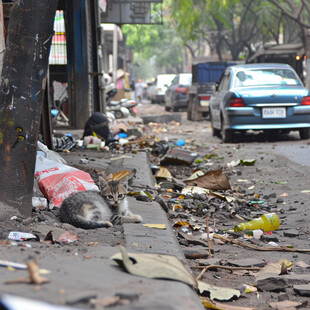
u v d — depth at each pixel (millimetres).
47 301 3441
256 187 13305
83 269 4453
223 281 6230
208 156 18469
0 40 9359
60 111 26875
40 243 5855
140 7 35344
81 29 22062
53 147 14719
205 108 37438
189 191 11508
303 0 45219
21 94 6898
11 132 6918
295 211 10539
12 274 4109
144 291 4043
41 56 6949
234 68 23656
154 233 7074
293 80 22844
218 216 10016
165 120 35844
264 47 40594
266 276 6176
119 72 50500
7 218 6711
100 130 19000
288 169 15547
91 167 12219
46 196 8438
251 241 8164
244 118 21703
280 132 25312
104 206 7746
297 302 5602
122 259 4664
